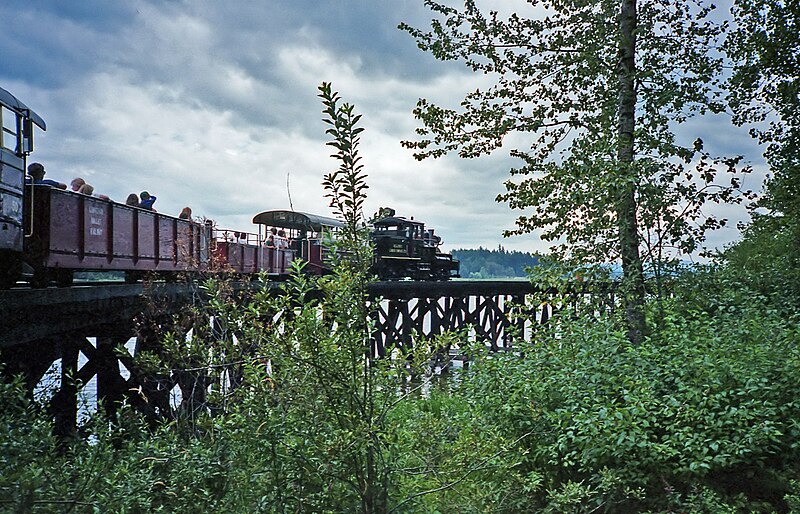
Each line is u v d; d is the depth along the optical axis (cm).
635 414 559
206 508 420
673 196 812
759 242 1437
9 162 717
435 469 439
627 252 852
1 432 387
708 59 952
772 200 1129
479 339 464
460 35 973
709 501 518
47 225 808
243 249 1639
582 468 580
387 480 417
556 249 883
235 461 421
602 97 939
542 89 984
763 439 538
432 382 499
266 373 419
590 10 945
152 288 920
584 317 823
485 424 604
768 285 1027
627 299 839
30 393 715
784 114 1155
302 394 408
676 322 827
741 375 600
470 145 974
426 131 982
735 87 1100
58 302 715
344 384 404
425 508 447
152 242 1145
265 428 400
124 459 446
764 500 555
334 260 417
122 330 932
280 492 396
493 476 546
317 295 1106
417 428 454
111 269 992
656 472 562
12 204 728
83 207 898
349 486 412
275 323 419
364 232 413
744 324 756
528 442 620
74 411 761
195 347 437
